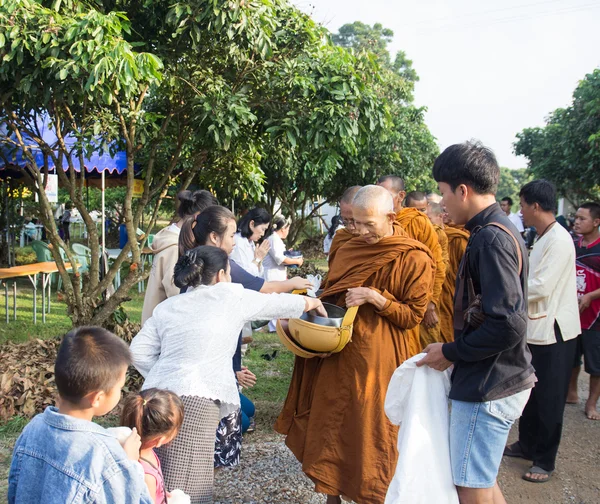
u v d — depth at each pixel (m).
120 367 1.80
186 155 6.81
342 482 2.95
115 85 4.31
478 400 2.19
